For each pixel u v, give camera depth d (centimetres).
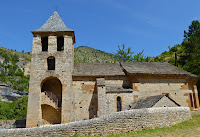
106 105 2344
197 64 4112
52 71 2486
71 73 2511
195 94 2972
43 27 2780
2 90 8569
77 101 2459
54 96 2577
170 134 1391
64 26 2838
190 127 1536
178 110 1744
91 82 2550
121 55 5138
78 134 1472
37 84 2434
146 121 1564
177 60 5378
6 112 5416
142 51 5203
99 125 1489
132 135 1410
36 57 2534
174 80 2720
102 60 13150
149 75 2616
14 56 13438
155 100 2012
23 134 1523
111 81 2598
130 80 2620
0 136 1534
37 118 2317
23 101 5594
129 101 2450
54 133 1494
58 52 2564
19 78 11388
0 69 11219
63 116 2302
